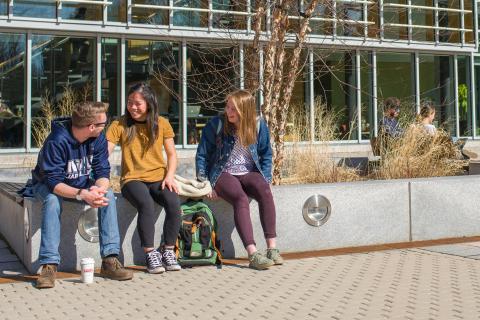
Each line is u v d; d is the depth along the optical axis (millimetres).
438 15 19156
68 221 5996
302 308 4699
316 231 6949
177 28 15867
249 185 6348
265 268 5996
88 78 15383
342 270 5934
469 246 7109
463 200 7746
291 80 8078
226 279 5621
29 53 14797
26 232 6117
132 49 15789
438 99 19641
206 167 6500
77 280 5621
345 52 17844
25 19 14578
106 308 4730
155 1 15836
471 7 19797
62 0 14742
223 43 15992
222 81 14945
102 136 5906
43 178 5691
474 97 20266
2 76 14633
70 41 15242
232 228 6586
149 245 5910
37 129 12586
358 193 7148
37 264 5875
